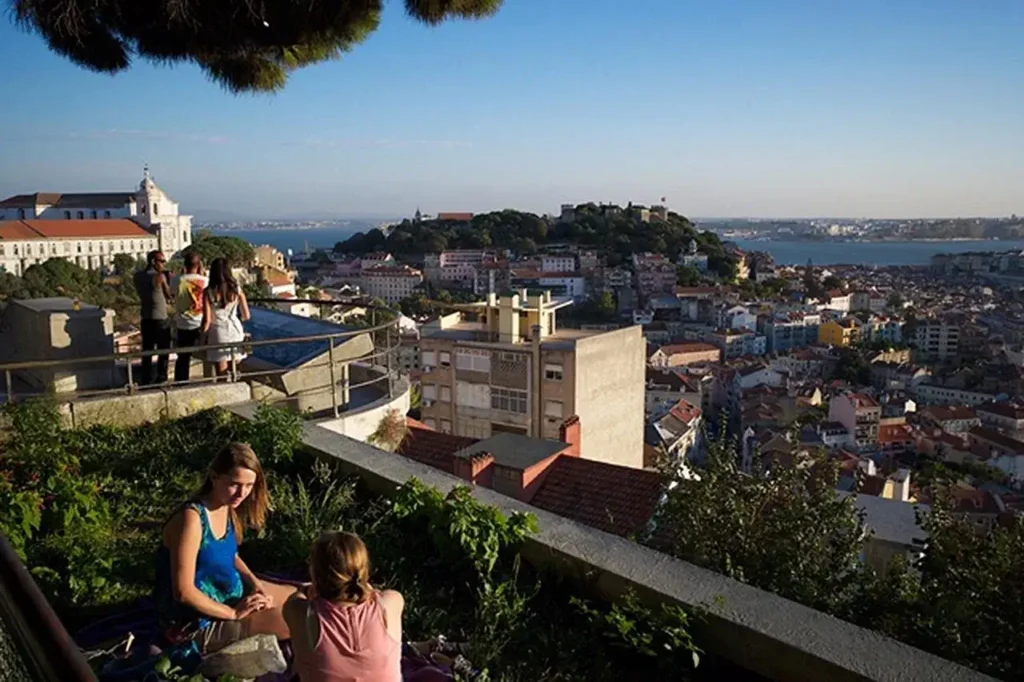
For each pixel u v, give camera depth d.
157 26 7.09
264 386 9.26
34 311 9.29
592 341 28.41
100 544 5.37
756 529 7.44
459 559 5.30
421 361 31.53
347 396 9.98
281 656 3.79
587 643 4.55
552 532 5.39
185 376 9.34
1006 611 6.08
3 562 2.34
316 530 5.58
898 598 6.52
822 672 3.95
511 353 28.86
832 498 7.76
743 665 4.26
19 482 6.27
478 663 4.29
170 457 7.23
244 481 3.97
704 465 8.34
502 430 29.64
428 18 6.76
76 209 137.12
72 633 4.42
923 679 3.77
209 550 3.94
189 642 3.82
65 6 6.37
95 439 7.47
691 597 4.54
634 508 11.55
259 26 7.04
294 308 70.38
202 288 9.30
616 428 29.91
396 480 6.29
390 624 3.35
